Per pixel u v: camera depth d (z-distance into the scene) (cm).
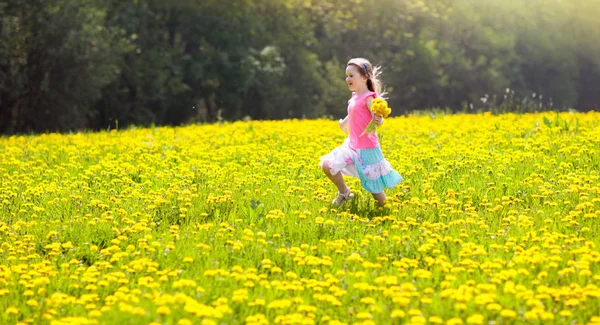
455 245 643
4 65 3791
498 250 626
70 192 898
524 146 1111
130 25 4619
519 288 511
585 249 584
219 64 4959
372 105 751
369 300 502
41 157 1243
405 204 786
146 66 4659
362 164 779
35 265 607
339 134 1424
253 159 1117
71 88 4003
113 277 565
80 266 635
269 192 859
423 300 500
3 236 727
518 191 818
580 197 774
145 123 4709
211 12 5088
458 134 1305
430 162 1013
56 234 709
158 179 966
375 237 646
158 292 542
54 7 3853
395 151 1105
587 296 502
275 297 541
